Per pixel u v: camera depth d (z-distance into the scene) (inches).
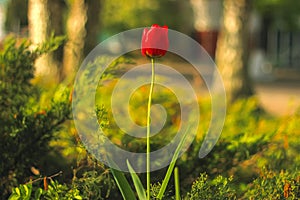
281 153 209.3
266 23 1395.2
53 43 215.3
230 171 210.5
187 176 203.2
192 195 165.0
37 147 200.4
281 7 1251.8
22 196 162.2
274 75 1163.3
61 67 398.0
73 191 165.8
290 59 1453.0
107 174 180.7
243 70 545.0
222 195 164.1
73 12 449.1
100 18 453.4
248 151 205.6
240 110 287.3
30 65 211.5
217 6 1283.2
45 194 173.0
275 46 1443.2
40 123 199.0
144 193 155.3
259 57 1139.3
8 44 211.3
